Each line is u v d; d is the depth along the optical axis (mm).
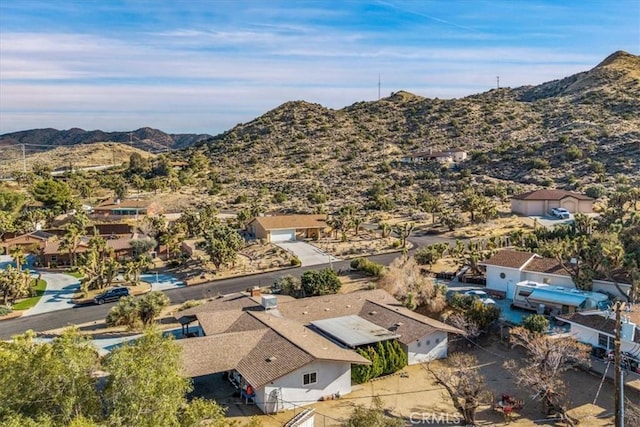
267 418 38250
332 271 70625
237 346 43594
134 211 129125
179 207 144750
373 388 44000
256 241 101000
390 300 59719
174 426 22953
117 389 22531
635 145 157000
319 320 53062
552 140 177750
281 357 41125
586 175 145375
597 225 86188
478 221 111125
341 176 177000
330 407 40375
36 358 22438
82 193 163500
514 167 162125
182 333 55562
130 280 79562
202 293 72875
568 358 43469
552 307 57906
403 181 162625
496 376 45500
